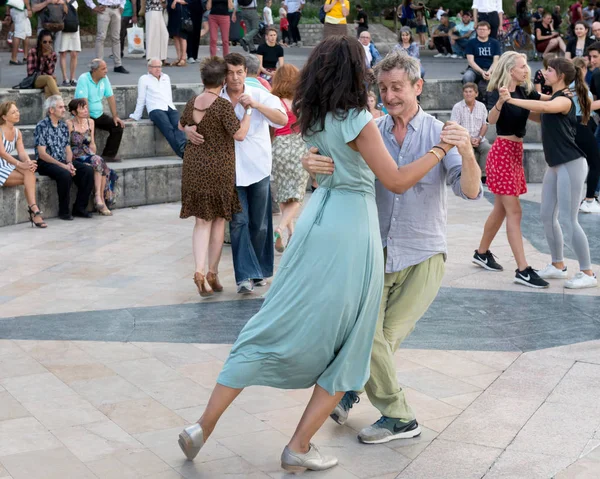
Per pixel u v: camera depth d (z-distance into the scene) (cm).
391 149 394
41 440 400
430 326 583
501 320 598
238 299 658
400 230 393
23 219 955
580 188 676
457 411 436
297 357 355
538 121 711
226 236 832
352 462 380
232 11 1756
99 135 1121
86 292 676
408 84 380
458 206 1055
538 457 378
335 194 355
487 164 703
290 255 357
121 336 561
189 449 370
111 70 1522
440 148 354
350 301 351
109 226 939
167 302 648
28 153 1038
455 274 729
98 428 414
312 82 347
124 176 1052
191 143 641
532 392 457
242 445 397
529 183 1259
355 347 360
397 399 400
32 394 457
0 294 670
